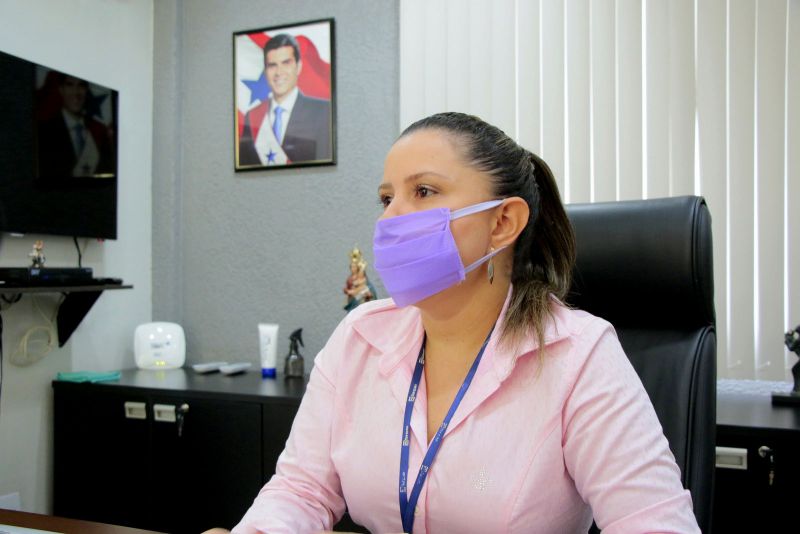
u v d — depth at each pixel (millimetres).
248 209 2332
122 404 1852
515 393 788
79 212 2016
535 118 1976
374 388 893
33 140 1854
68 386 1929
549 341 792
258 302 2312
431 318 866
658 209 1063
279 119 2281
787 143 1736
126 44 2316
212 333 2369
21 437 1932
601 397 751
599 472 726
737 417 1316
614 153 1895
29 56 1955
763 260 1754
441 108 2078
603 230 1095
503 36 2010
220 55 2377
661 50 1843
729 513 1230
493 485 745
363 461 844
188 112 2404
